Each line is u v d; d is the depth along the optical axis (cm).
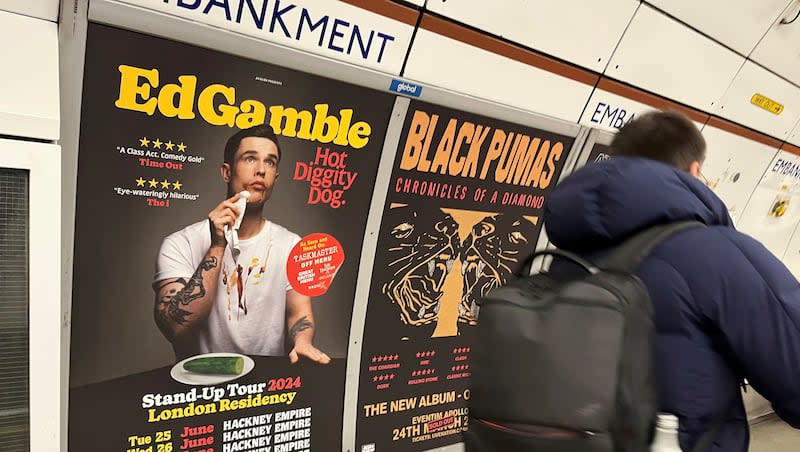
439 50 226
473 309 287
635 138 150
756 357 114
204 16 172
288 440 231
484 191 271
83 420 179
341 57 204
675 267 120
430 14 216
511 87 258
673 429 111
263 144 197
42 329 155
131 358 185
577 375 108
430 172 246
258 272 209
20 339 153
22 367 154
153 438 195
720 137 397
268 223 207
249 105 190
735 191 449
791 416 120
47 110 149
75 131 161
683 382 118
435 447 285
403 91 221
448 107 239
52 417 159
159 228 184
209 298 199
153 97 172
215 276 199
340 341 239
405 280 255
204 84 179
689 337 119
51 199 153
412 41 218
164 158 179
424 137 238
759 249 120
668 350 120
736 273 115
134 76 166
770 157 455
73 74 156
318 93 203
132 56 164
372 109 218
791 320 112
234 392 212
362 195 229
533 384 111
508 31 241
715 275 116
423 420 278
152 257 184
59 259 156
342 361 242
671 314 119
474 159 259
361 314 243
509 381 113
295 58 191
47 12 149
